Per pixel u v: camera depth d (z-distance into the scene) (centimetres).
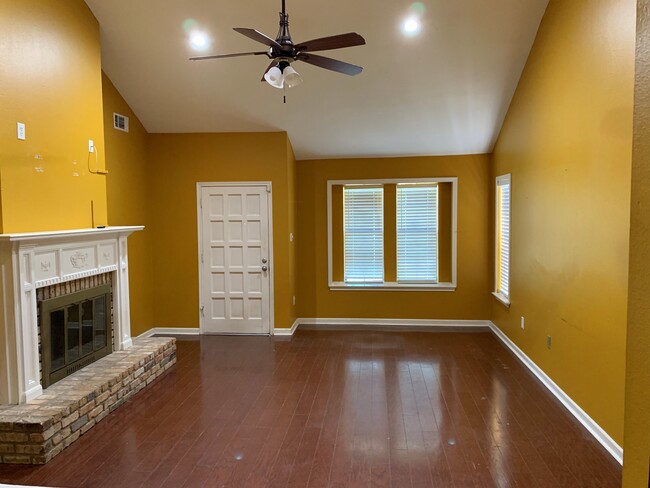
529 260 459
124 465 288
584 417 336
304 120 566
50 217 357
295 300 649
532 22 421
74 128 389
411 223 655
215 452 304
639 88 90
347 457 296
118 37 448
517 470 279
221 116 567
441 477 272
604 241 303
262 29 434
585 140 330
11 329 314
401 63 469
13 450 290
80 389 344
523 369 462
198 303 613
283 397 396
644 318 88
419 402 382
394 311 653
